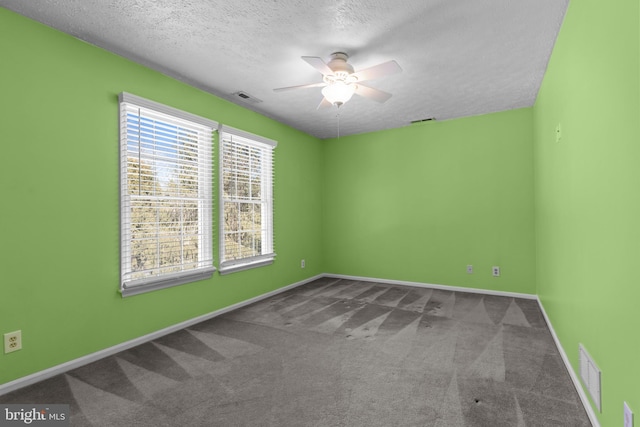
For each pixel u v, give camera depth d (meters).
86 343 2.41
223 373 2.23
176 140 3.11
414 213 4.79
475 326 3.07
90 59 2.47
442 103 3.84
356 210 5.24
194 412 1.79
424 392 1.96
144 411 1.80
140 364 2.38
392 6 2.08
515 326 3.06
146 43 2.49
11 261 2.04
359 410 1.79
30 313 2.12
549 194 2.89
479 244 4.34
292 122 4.56
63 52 2.31
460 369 2.24
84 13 2.12
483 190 4.31
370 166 5.11
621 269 1.30
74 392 2.00
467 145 4.40
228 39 2.45
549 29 2.32
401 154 4.87
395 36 2.42
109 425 1.69
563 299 2.36
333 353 2.53
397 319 3.30
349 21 2.23
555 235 2.65
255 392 1.99
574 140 1.99
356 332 2.97
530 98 3.70
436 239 4.63
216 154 3.53
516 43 2.51
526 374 2.16
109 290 2.56
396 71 2.41
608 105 1.43
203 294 3.35
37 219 2.16
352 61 2.79
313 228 5.25
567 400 1.86
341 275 5.38
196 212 3.34
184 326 3.13
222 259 3.57
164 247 3.00
